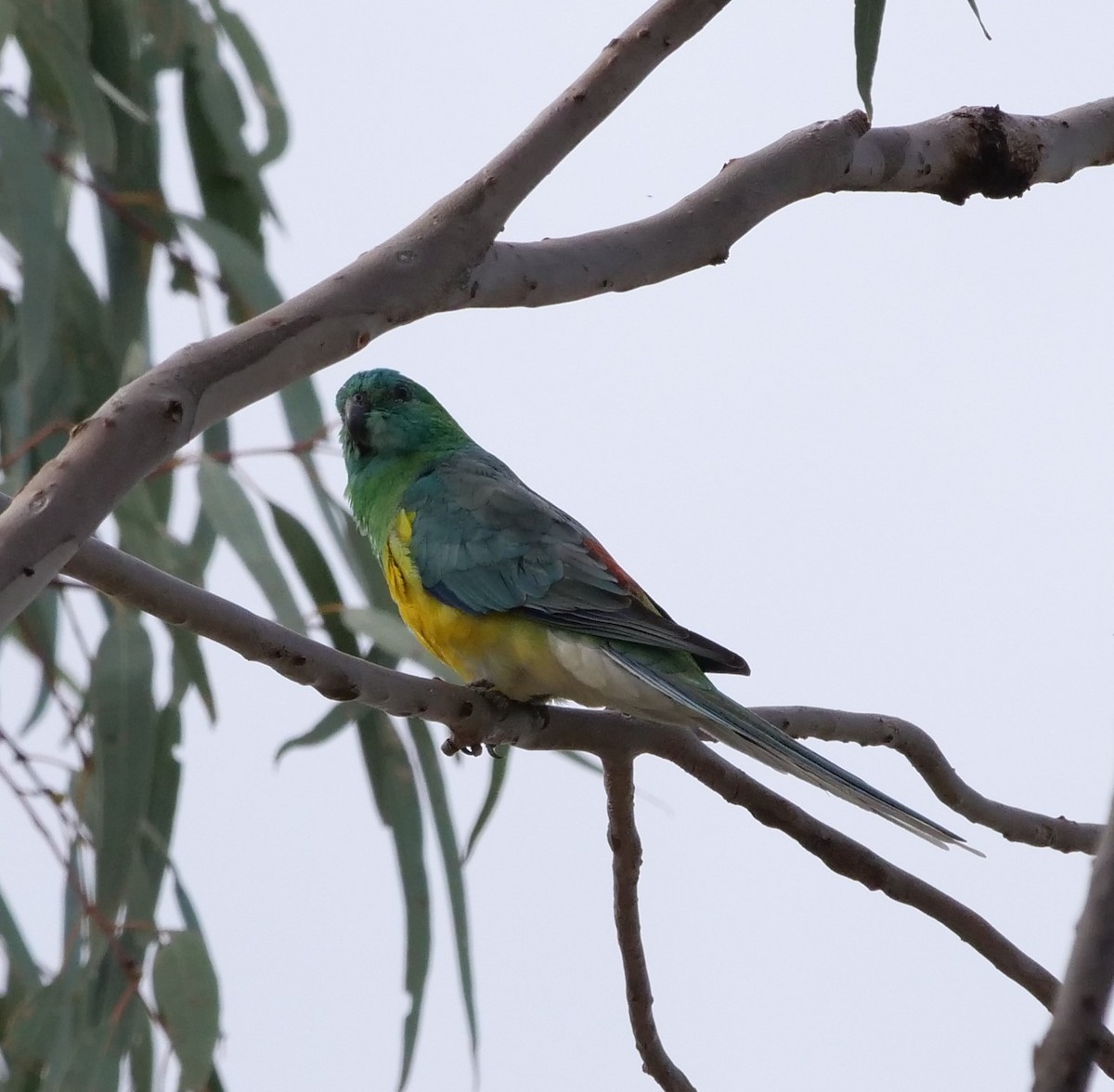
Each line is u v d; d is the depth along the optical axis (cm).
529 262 668
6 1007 1224
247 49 1342
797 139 754
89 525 550
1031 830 955
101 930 1044
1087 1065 393
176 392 573
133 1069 1120
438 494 1008
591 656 910
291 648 707
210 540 1288
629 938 898
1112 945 399
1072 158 852
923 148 802
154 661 1081
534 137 650
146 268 1241
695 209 719
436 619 975
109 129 1123
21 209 1075
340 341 612
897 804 739
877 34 724
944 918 882
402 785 1154
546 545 953
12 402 1202
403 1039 1120
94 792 1080
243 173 1303
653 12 664
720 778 872
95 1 1240
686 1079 911
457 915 1145
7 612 534
